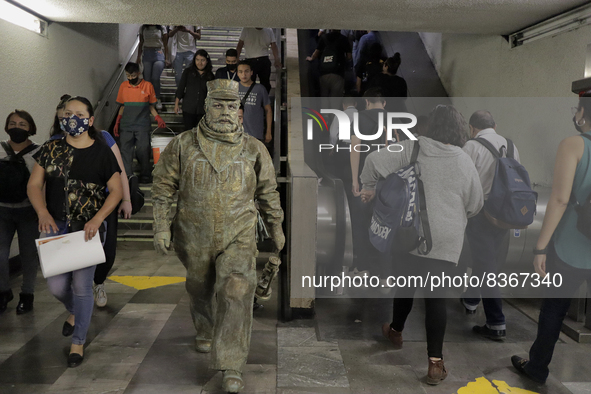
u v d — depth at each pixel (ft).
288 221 13.87
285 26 16.61
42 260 8.91
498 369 9.86
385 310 13.09
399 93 19.65
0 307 12.23
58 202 9.61
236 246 8.81
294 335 11.35
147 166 22.39
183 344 10.68
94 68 23.17
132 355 10.09
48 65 18.11
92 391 8.62
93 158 9.67
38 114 17.30
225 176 8.62
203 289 9.38
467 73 20.59
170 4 13.99
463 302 13.01
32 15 16.49
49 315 12.20
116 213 11.15
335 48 21.24
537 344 9.17
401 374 9.55
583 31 13.04
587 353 10.69
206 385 8.92
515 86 16.61
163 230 8.78
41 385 8.79
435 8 13.85
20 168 11.71
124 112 21.74
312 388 8.93
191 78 20.77
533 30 15.48
